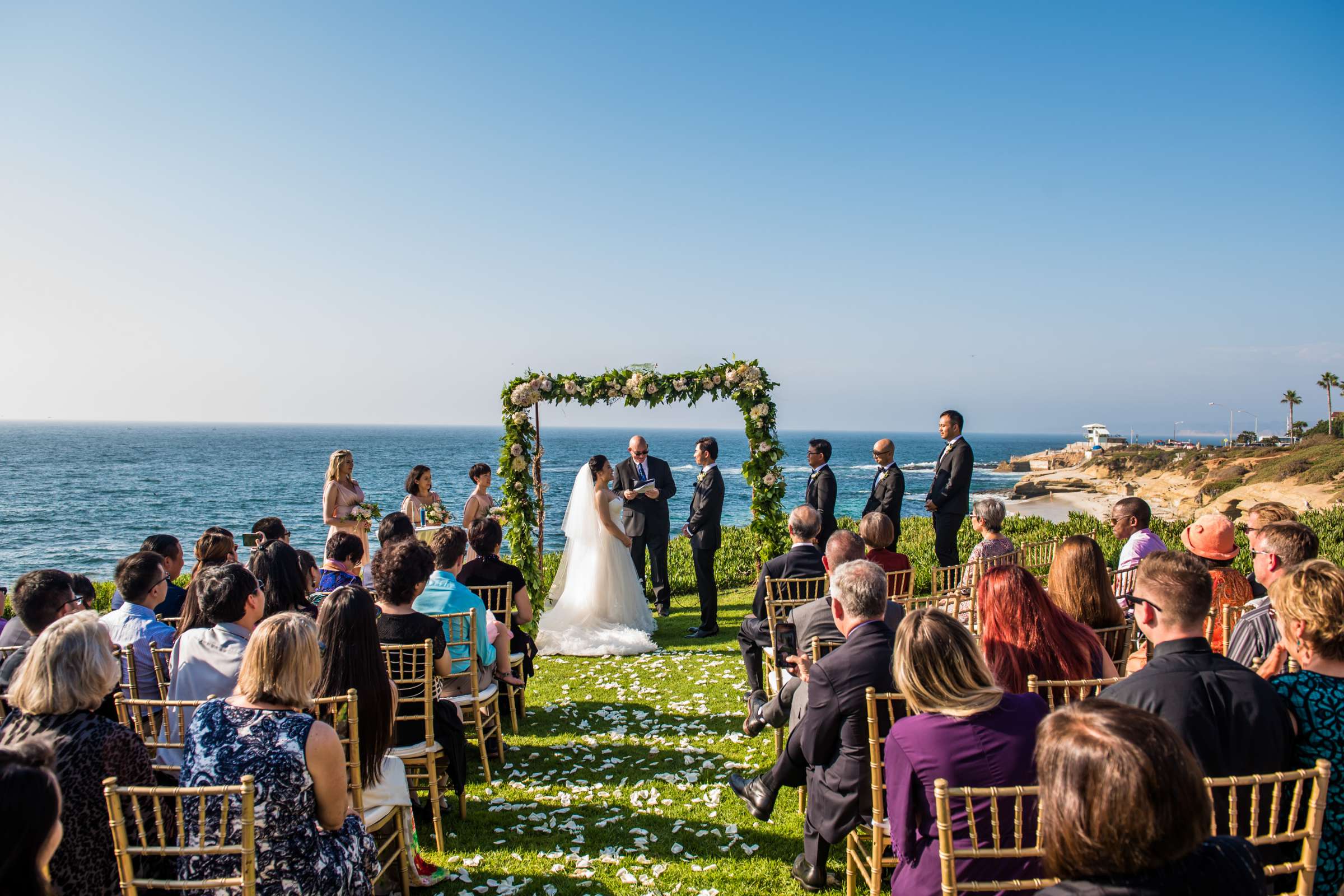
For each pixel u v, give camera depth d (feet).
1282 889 7.59
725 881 11.65
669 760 16.53
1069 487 212.23
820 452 29.71
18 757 5.92
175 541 17.94
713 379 30.78
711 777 15.55
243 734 8.30
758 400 31.12
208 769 8.15
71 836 8.13
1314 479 127.75
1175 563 8.27
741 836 13.10
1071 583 12.49
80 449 387.34
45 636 8.55
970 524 52.80
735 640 28.43
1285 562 12.42
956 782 7.63
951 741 7.76
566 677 23.61
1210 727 7.36
